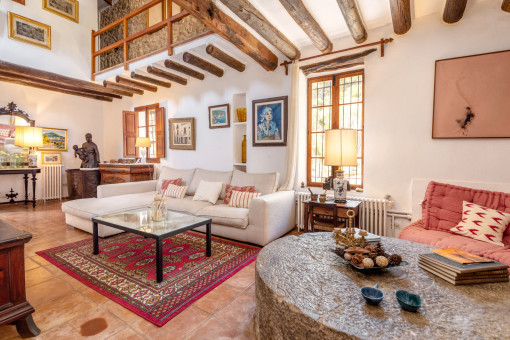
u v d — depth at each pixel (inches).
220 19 109.3
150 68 168.4
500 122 100.2
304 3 106.3
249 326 64.3
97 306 72.9
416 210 113.3
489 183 99.3
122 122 247.6
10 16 171.0
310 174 151.0
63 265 98.7
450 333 35.5
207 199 147.3
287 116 150.6
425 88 114.3
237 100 177.6
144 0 179.6
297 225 145.8
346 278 52.9
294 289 48.6
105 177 214.5
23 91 214.5
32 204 212.5
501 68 99.6
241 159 179.3
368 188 129.0
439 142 112.3
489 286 49.3
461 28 106.7
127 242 124.6
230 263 101.4
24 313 59.9
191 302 74.6
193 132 192.2
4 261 58.6
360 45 127.2
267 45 140.0
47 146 228.7
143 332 62.2
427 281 51.4
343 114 138.9
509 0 94.1
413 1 105.2
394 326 37.2
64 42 195.8
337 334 36.7
